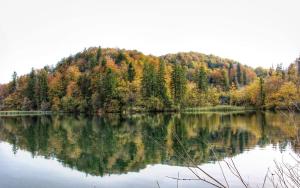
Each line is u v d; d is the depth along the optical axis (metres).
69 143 32.69
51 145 31.56
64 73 127.12
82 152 27.20
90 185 17.22
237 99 103.50
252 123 46.69
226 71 153.88
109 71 101.69
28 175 19.41
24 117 86.00
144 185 16.73
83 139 35.44
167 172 18.67
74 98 107.25
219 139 30.48
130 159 23.50
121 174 19.09
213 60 194.62
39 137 38.09
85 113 102.88
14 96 126.69
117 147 29.22
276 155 21.05
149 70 95.38
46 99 118.88
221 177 16.56
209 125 46.06
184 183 15.97
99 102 96.94
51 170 20.62
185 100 98.56
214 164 19.45
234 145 26.47
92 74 109.50
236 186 15.03
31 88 121.00
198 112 90.75
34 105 120.19
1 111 117.62
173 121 56.41
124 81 101.00
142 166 20.66
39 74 128.50
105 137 36.59
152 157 23.48
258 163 19.28
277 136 30.14
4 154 26.53
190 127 43.41
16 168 21.22
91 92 103.88
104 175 19.06
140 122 56.88
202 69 110.75
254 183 15.20
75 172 19.95
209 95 107.62
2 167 21.52
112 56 143.50
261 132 35.19
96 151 27.53
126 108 92.94
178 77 97.94
